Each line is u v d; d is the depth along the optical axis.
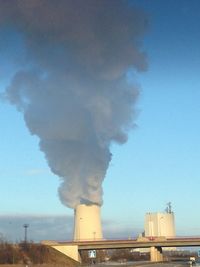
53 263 187.00
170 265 188.38
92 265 196.88
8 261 175.75
